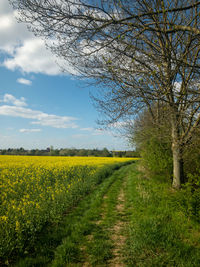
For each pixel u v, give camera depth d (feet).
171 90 13.10
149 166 37.37
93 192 33.45
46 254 13.56
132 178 45.52
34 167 55.52
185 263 11.51
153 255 12.63
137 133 35.81
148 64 12.94
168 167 31.50
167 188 26.73
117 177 51.98
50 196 24.48
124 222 19.52
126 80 12.57
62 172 44.68
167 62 12.46
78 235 16.28
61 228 17.69
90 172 49.24
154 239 14.40
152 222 17.40
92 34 12.23
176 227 16.17
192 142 21.03
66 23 11.91
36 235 15.96
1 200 24.26
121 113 14.10
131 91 12.80
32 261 12.53
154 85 13.71
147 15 12.80
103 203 26.61
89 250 13.97
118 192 33.65
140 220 18.74
